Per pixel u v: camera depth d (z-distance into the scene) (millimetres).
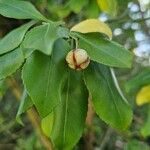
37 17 255
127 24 664
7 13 260
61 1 557
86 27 263
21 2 268
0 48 233
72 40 244
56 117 257
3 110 743
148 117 513
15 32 237
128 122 253
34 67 229
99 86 248
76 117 256
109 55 240
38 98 225
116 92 254
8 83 427
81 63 232
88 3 482
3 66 229
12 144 767
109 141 743
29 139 704
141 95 482
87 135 548
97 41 245
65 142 256
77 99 254
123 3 561
